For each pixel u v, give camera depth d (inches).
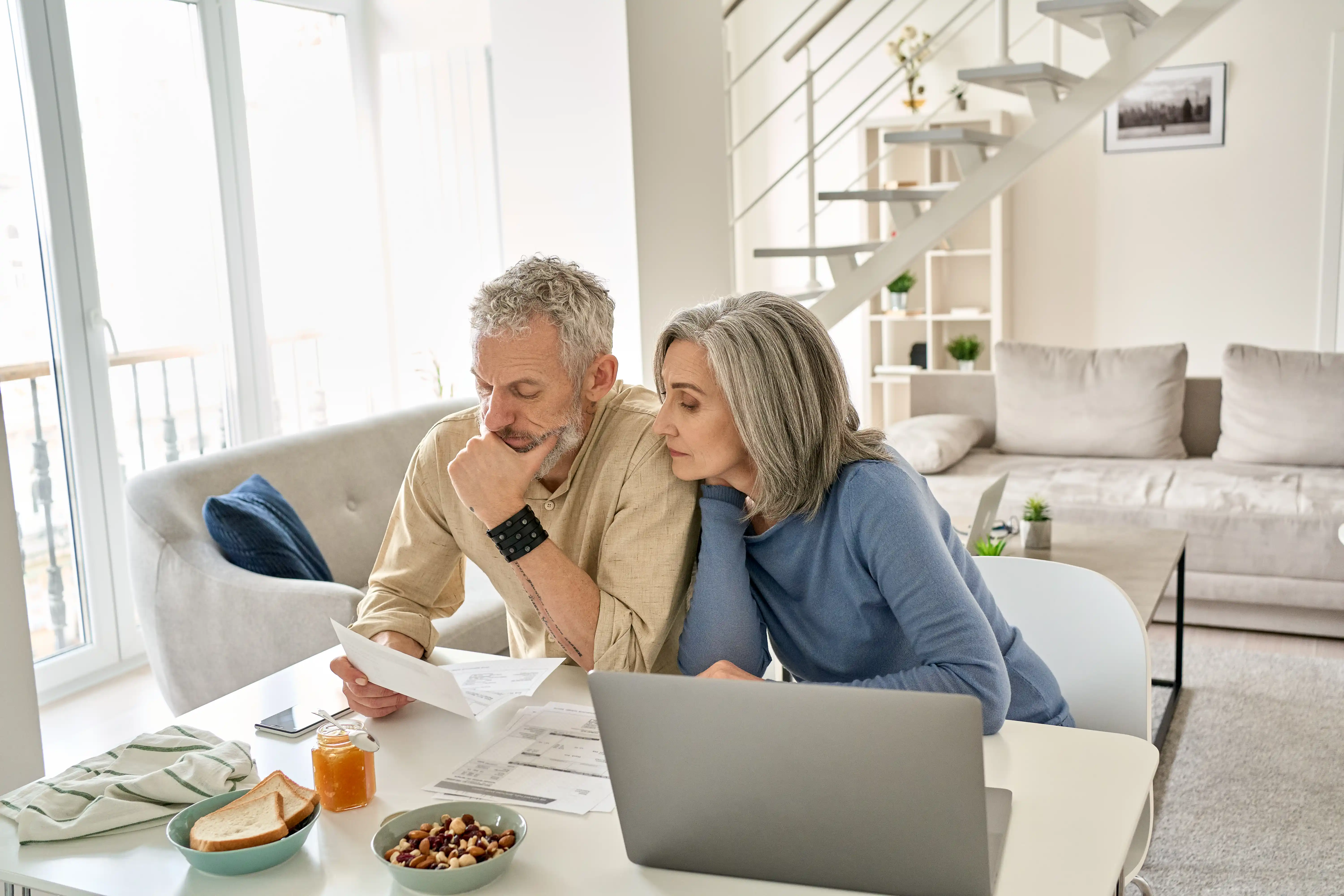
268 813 44.5
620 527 59.2
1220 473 167.8
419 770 51.5
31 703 85.4
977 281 254.2
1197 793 107.0
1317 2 217.3
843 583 56.2
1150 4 226.7
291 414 191.3
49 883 42.8
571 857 43.3
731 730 39.3
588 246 153.6
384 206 209.2
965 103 243.4
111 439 152.0
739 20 260.7
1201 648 146.8
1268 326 230.7
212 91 168.2
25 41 139.5
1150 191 235.5
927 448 175.9
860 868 39.6
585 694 60.0
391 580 66.6
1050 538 126.6
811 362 53.9
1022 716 61.1
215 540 113.7
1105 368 185.0
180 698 114.3
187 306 166.9
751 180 266.1
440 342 211.3
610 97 148.4
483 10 197.9
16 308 141.1
